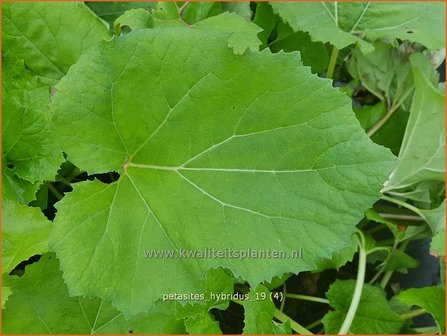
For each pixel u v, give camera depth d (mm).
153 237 324
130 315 312
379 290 506
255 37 392
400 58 546
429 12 509
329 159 302
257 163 318
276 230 309
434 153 498
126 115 321
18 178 381
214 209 321
